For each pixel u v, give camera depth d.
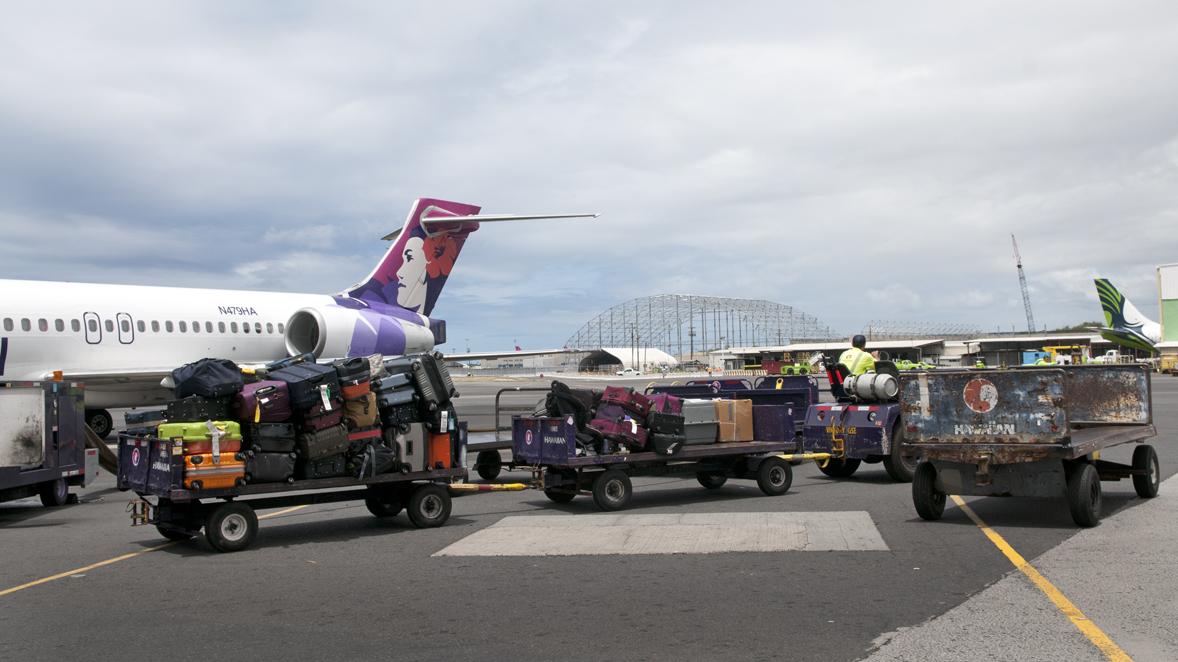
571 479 12.10
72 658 5.84
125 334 23.61
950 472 10.22
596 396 12.96
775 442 13.45
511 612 6.79
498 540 9.79
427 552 9.27
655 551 8.93
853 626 6.20
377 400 10.73
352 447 10.48
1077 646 5.62
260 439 9.80
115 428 29.53
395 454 10.80
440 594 7.41
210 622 6.68
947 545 8.94
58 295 22.52
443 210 30.38
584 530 10.25
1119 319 88.06
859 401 15.24
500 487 11.99
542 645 5.93
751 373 102.88
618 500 12.09
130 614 6.94
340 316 26.05
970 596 6.93
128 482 10.32
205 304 26.00
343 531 10.74
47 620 6.79
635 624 6.38
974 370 10.20
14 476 12.20
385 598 7.32
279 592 7.61
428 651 5.86
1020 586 7.20
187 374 9.64
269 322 27.52
